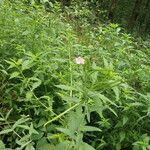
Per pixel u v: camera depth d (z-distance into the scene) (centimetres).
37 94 324
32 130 240
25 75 340
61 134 233
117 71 394
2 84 337
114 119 327
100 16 1096
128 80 370
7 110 316
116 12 1950
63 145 215
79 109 231
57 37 429
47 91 326
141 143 276
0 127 290
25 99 302
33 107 301
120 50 452
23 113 315
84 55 424
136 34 1517
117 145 301
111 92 328
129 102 331
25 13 492
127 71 388
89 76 263
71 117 221
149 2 2141
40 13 467
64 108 301
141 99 331
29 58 327
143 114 326
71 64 328
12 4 497
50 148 240
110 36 509
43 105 285
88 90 240
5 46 377
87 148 211
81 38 575
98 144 311
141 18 2089
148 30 2048
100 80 282
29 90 308
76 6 769
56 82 327
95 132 318
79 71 325
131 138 315
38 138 263
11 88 322
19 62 303
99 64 411
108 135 314
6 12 437
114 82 257
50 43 404
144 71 380
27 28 413
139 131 321
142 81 383
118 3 2003
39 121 288
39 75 321
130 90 348
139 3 2034
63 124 251
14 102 322
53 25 472
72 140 217
